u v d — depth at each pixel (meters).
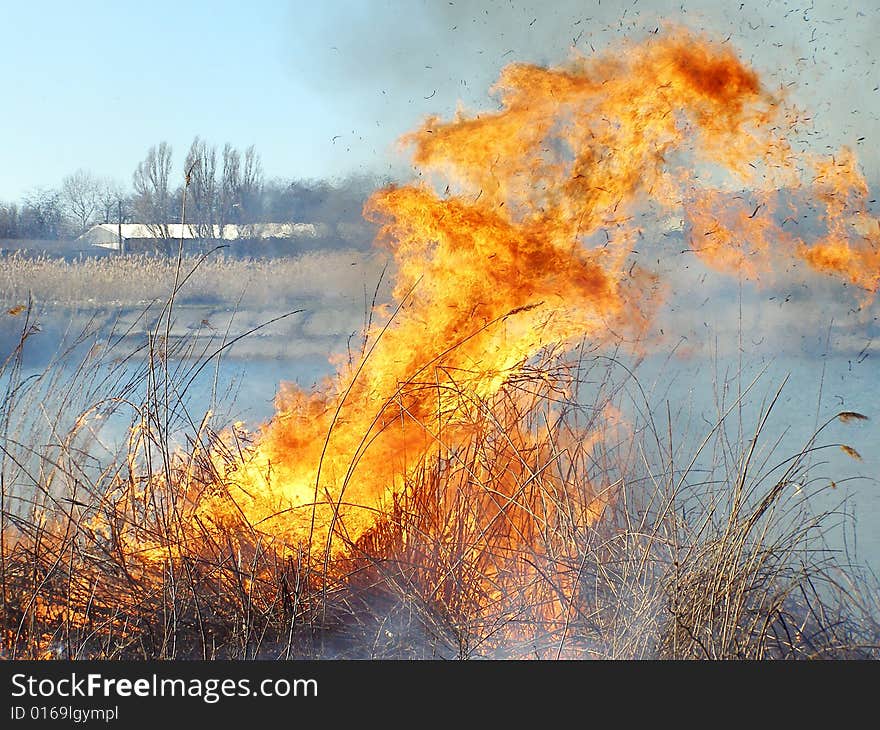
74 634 11.08
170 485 12.20
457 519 12.26
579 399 14.63
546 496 12.13
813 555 13.10
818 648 11.08
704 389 18.28
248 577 11.67
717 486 13.54
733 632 10.62
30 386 13.89
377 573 11.84
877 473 18.36
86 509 12.12
